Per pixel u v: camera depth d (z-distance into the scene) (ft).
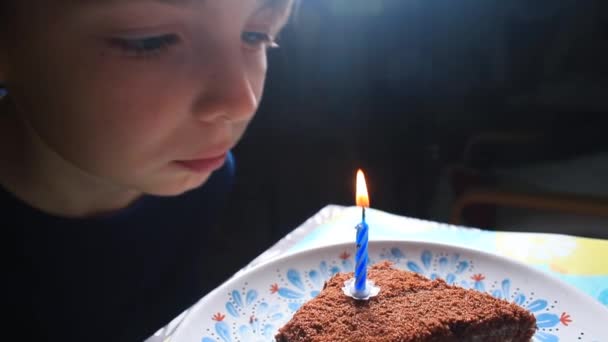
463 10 1.92
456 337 0.91
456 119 2.07
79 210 1.02
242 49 0.77
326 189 2.29
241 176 2.30
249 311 1.00
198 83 0.72
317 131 2.25
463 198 1.64
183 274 1.36
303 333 0.89
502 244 1.19
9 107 0.93
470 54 1.97
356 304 0.95
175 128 0.75
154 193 0.85
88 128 0.74
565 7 1.82
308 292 1.05
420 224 1.29
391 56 2.06
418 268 1.11
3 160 0.96
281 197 2.31
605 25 1.82
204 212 1.33
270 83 2.13
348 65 2.10
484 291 1.03
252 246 2.11
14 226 0.99
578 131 1.92
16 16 0.67
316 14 2.01
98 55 0.68
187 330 0.92
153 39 0.69
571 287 0.99
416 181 2.19
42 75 0.71
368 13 2.00
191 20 0.69
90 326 1.12
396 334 0.87
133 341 1.19
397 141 2.19
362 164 2.26
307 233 1.27
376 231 1.26
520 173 1.91
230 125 0.80
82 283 1.08
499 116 2.01
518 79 1.95
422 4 1.95
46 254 1.02
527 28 1.88
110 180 0.83
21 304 1.03
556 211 1.79
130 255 1.14
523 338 0.95
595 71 1.86
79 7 0.64
